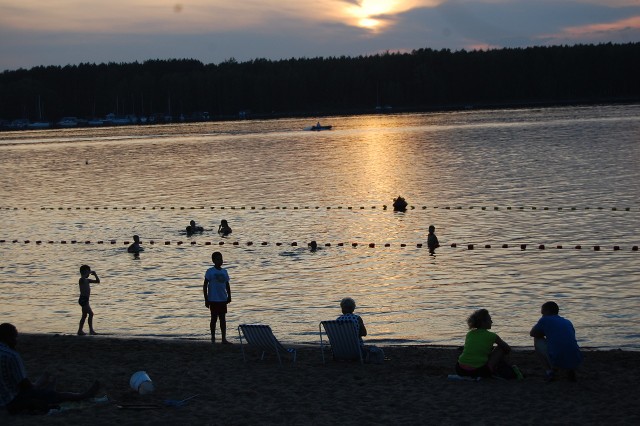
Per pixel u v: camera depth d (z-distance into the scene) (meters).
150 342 21.55
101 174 83.31
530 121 153.75
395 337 22.41
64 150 122.62
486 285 29.20
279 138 134.25
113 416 14.32
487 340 16.25
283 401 15.23
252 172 79.06
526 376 16.34
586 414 13.92
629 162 71.06
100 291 30.30
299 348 20.56
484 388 15.60
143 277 32.84
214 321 21.11
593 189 55.34
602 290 27.80
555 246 36.47
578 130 117.38
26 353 20.08
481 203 51.62
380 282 30.30
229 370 17.81
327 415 14.30
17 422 13.94
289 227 45.38
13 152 122.44
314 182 68.19
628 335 22.02
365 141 118.31
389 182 66.06
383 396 15.35
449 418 13.92
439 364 18.19
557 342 15.83
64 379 17.36
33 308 27.66
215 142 129.38
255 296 28.52
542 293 27.61
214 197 60.59
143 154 107.75
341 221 46.94
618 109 195.12
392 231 42.56
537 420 13.67
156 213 53.47
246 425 13.87
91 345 21.11
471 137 115.31
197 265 35.16
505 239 38.75
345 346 17.89
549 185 58.81
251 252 37.94
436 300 27.05
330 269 33.12
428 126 155.62
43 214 55.16
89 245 41.94
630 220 42.66
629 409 14.13
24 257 38.81
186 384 16.66
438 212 48.84
